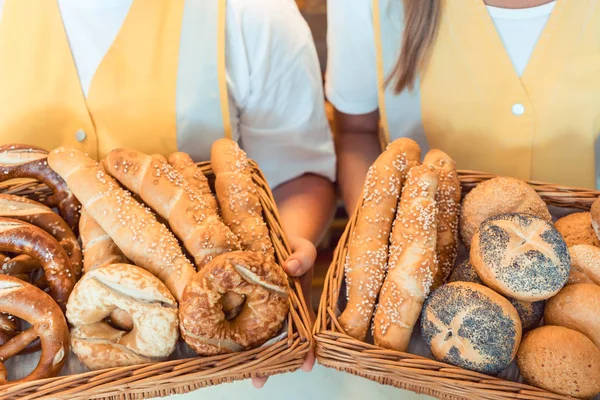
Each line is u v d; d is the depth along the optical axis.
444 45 1.15
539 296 0.83
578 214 1.02
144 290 0.85
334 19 1.24
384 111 1.28
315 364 1.04
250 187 1.04
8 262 0.95
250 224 0.99
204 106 1.18
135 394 0.85
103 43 1.11
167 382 0.83
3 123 1.16
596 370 0.79
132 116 1.17
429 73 1.20
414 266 0.91
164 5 1.10
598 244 0.95
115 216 0.94
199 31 1.13
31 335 0.87
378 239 0.98
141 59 1.13
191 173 1.07
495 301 0.83
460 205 1.05
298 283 0.96
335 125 1.50
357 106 1.36
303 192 1.33
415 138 1.31
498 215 0.91
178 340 0.92
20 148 1.04
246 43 1.17
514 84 1.14
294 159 1.33
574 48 1.09
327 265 1.62
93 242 0.96
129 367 0.82
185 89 1.16
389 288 0.91
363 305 0.93
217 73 1.16
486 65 1.14
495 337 0.81
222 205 1.04
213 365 0.84
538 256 0.83
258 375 0.90
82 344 0.86
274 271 0.86
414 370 0.84
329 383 1.02
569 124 1.17
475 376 0.82
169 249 0.92
